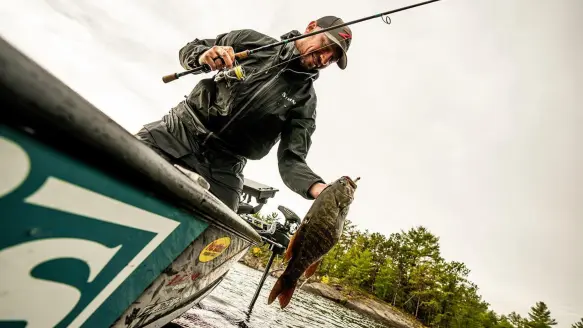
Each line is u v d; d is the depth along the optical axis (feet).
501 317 185.98
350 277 137.49
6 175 1.56
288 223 12.67
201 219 3.69
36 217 1.81
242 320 11.13
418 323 114.01
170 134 6.74
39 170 1.68
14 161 1.56
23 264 1.87
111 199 2.22
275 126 7.63
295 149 8.15
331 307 56.49
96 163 1.93
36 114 1.51
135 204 2.47
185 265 4.08
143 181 2.35
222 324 9.51
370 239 183.32
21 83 1.41
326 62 7.97
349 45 8.46
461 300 155.53
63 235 2.03
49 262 2.03
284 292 8.49
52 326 2.35
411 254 165.58
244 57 7.19
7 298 1.89
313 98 8.46
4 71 1.34
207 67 6.58
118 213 2.36
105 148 1.90
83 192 1.99
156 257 3.21
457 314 140.36
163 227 3.03
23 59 1.44
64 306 2.35
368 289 157.07
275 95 7.35
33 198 1.73
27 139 1.55
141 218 2.64
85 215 2.10
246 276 41.16
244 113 7.02
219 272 6.66
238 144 7.27
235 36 7.98
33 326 2.18
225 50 6.33
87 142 1.79
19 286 1.91
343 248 181.98
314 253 8.54
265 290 28.37
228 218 4.49
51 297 2.18
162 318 4.88
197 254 4.26
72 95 1.68
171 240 3.31
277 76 7.41
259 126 7.32
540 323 178.40
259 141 7.55
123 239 2.57
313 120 8.60
